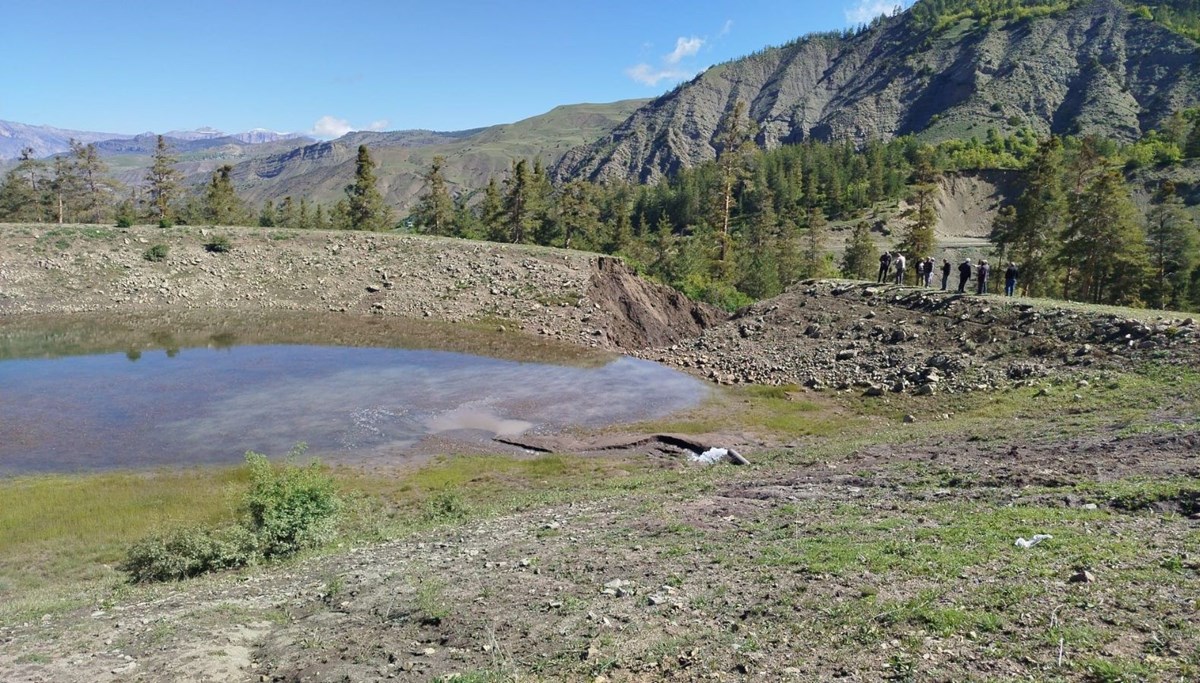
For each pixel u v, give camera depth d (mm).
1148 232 66500
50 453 25047
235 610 11633
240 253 60406
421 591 11195
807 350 38625
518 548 13508
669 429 28625
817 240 103062
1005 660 6090
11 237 56438
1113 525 9719
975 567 8539
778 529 12133
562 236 90188
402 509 20281
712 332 45562
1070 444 16250
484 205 91750
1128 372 24844
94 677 8695
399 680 8000
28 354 40719
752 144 73562
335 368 39125
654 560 11281
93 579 15883
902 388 31328
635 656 7621
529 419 30422
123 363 39000
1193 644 5871
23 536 18219
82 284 54281
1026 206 57562
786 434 27562
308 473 18016
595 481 21812
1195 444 14117
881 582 8516
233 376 36656
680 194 148625
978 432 20453
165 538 16875
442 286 57688
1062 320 30297
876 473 16562
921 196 77375
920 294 38375
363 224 87688
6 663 9352
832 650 6906
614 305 54531
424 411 31312
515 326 51688
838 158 157125
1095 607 6898
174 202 94625
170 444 26297
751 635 7641
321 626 10398
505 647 8555
